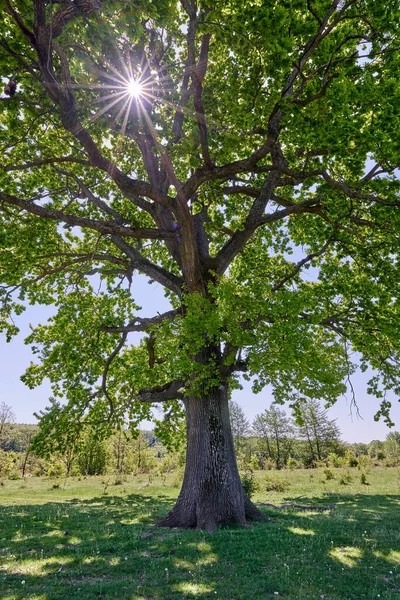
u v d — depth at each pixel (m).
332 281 16.06
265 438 72.56
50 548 8.59
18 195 14.48
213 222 13.67
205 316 9.84
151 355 14.52
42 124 13.48
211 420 11.87
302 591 5.84
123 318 18.16
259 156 10.51
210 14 8.48
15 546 8.75
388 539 9.19
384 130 8.20
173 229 13.78
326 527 10.41
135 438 17.92
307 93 9.53
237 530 9.88
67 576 6.63
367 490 22.78
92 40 7.75
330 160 13.70
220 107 10.16
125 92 9.65
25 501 19.59
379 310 14.19
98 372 17.44
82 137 9.67
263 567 6.98
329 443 63.41
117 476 34.50
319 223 15.57
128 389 17.81
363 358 15.71
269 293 10.17
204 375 10.85
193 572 6.71
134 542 8.77
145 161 14.52
